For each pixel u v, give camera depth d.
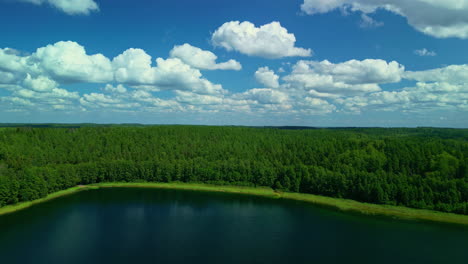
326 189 184.38
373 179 170.38
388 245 111.00
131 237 114.88
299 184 194.50
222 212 151.12
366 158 195.25
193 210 153.50
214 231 123.00
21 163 181.00
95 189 198.12
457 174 166.00
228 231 123.25
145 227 126.56
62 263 92.56
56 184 180.88
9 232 117.56
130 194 186.00
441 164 170.75
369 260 98.81
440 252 105.38
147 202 168.00
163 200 173.00
